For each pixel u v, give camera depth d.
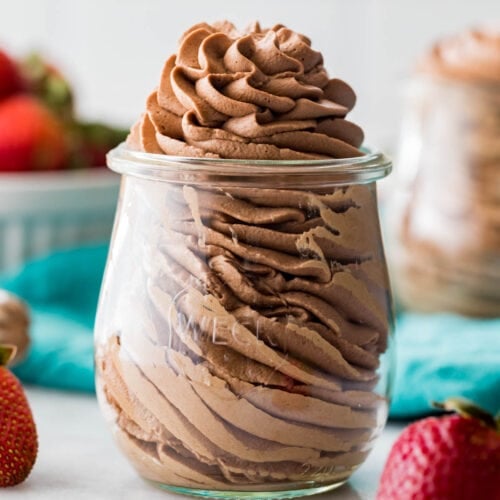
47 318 0.64
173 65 0.47
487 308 0.67
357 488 0.48
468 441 0.42
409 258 0.68
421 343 0.60
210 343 0.45
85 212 0.71
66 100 0.75
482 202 0.66
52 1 1.09
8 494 0.47
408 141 0.69
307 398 0.45
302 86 0.46
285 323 0.45
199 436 0.45
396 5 1.00
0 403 0.47
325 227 0.45
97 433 0.53
